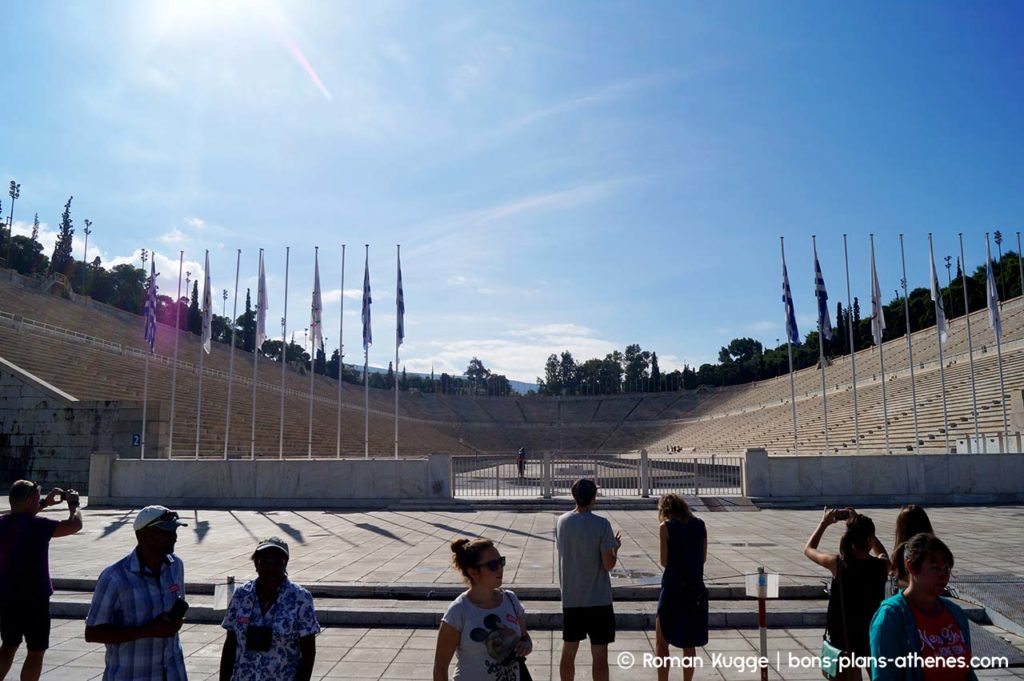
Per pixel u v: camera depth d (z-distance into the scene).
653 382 152.75
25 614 6.27
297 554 14.22
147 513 4.89
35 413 33.84
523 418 121.50
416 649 8.95
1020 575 11.21
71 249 103.88
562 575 6.74
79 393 39.19
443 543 15.66
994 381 42.44
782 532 17.02
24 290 61.12
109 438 33.03
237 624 4.54
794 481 23.72
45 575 6.47
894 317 93.69
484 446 105.31
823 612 9.80
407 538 16.52
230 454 40.72
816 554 6.02
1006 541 14.97
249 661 4.46
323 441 56.38
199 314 106.06
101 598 4.70
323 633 9.66
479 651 4.59
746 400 95.06
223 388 58.28
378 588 11.00
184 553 14.37
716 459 27.03
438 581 11.45
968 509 21.94
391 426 84.19
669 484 25.70
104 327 63.91
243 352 84.25
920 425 42.34
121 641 4.64
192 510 23.45
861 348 97.50
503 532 17.52
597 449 105.62
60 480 33.03
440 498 23.98
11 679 7.77
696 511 22.33
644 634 9.45
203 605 10.38
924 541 4.30
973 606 9.70
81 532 17.61
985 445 31.23
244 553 14.34
